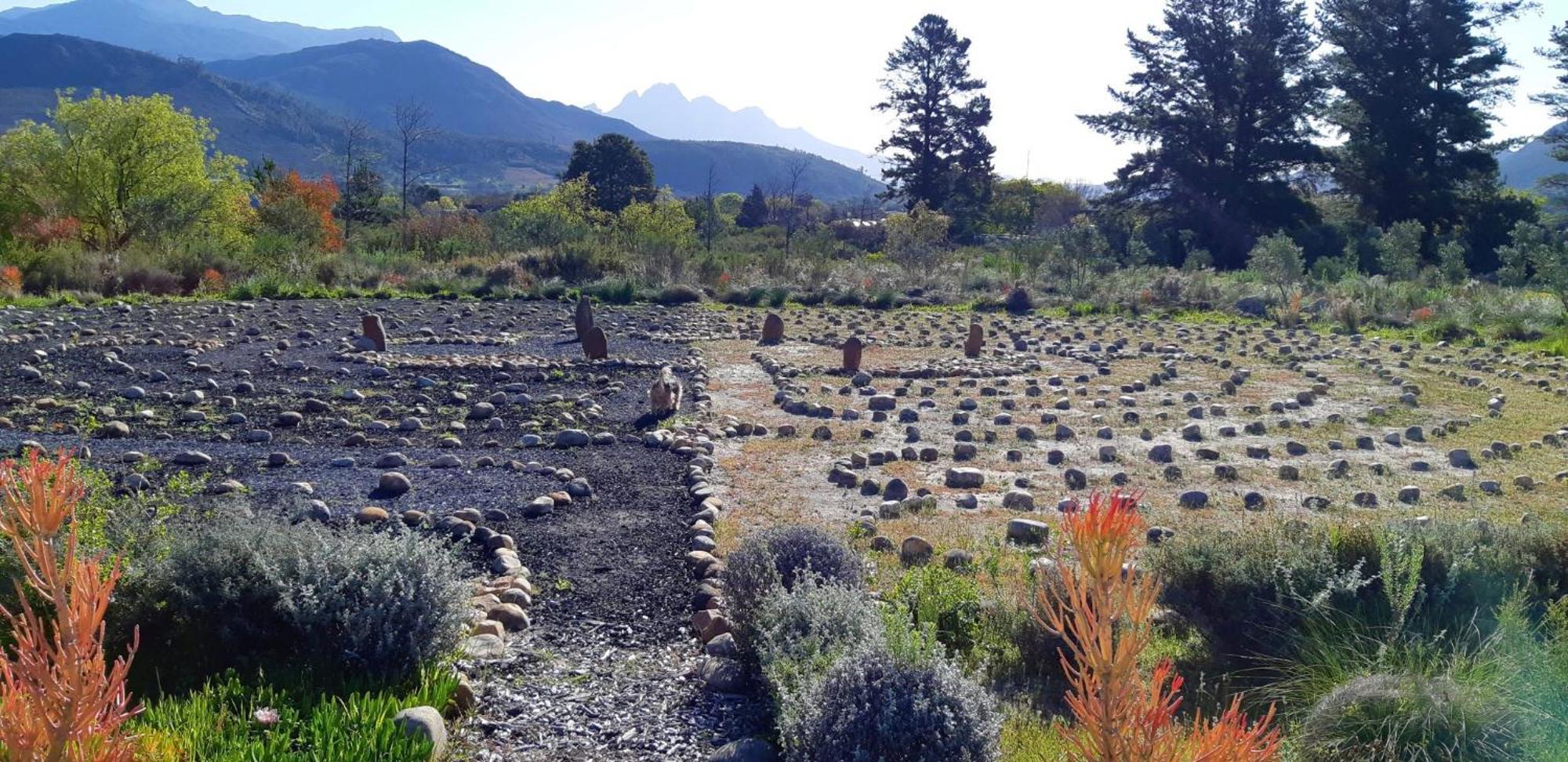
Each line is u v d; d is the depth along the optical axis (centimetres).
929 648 423
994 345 1905
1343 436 1145
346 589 471
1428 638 488
